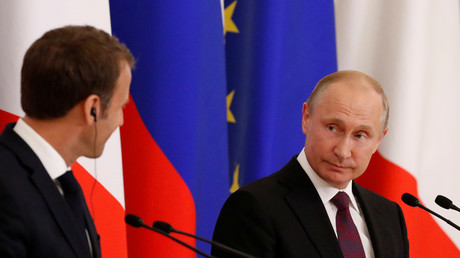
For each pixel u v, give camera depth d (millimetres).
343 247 5879
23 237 4309
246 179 9445
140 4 7914
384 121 6020
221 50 8414
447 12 10297
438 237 9969
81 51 4582
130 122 7902
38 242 4387
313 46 9633
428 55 10242
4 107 6676
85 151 4859
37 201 4469
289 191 5984
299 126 9562
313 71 9625
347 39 10078
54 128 4684
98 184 7168
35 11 6824
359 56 10109
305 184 6031
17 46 6738
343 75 5957
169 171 7863
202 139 8141
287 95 9508
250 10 9500
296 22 9562
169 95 7859
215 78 8273
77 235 4668
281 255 5688
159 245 7887
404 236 6473
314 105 5977
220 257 5832
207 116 8203
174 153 7855
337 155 5758
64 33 4668
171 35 7875
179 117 7871
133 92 7883
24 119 4762
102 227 7160
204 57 8109
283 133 9500
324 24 9719
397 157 9773
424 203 10000
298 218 5812
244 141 9461
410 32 9906
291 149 9523
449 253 9984
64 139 4727
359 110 5750
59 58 4551
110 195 7223
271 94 9367
